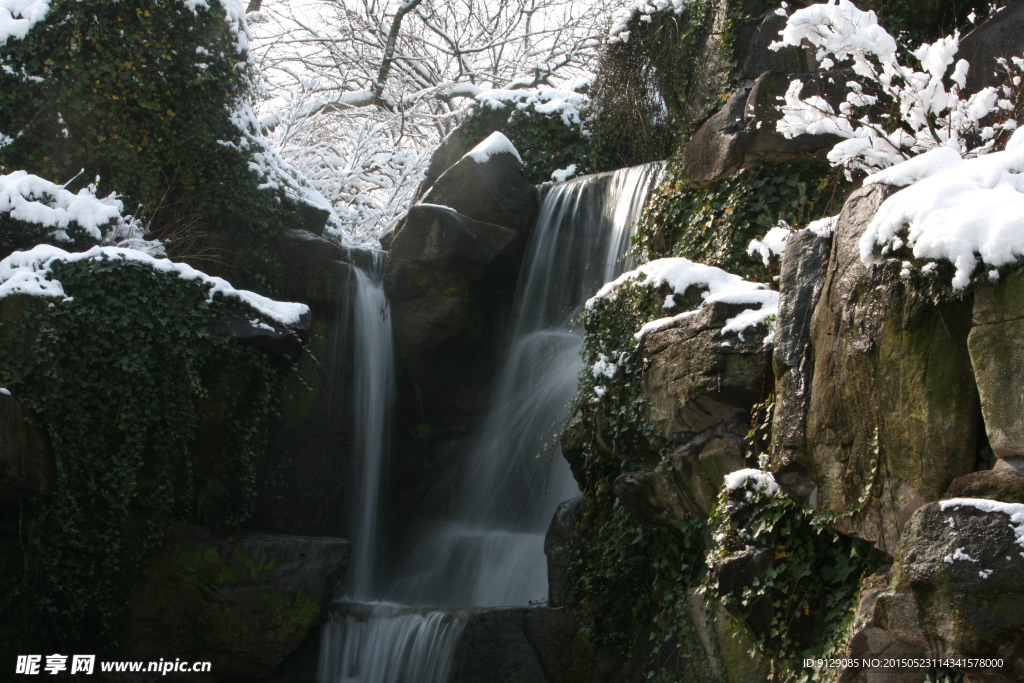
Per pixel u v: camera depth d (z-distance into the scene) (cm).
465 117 1504
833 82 727
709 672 559
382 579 1130
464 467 1164
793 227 694
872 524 417
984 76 677
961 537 336
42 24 1088
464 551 1075
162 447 896
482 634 781
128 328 888
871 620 393
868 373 416
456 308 1145
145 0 1112
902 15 755
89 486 850
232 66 1177
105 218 991
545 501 1067
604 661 711
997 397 353
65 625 838
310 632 898
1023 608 317
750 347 521
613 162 1285
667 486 600
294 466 1069
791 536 489
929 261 378
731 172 765
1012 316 350
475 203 1220
